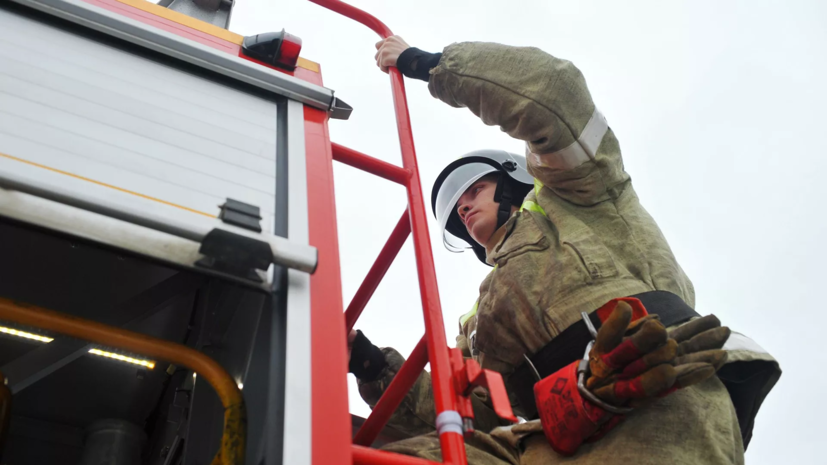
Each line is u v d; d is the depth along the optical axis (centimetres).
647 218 223
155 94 157
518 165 292
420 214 172
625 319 149
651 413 169
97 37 169
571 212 222
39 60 150
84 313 178
